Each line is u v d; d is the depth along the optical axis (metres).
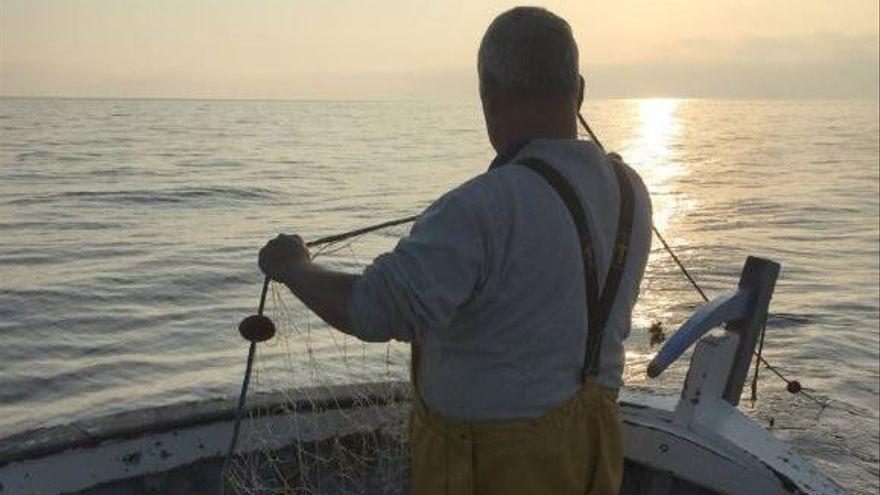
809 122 157.75
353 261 8.24
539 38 1.99
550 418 2.03
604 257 2.03
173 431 3.09
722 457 2.92
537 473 2.04
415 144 77.62
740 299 3.14
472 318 1.99
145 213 28.52
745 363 3.21
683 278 16.97
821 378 10.88
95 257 20.00
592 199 2.01
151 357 11.97
